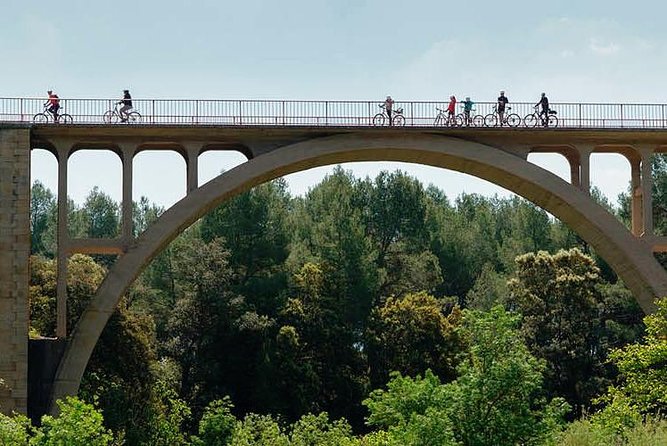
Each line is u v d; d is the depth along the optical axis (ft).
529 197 151.53
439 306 260.83
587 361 225.97
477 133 146.51
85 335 136.77
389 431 107.14
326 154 144.36
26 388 133.80
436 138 146.30
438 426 97.96
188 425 220.84
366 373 235.81
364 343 245.04
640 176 153.99
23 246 135.44
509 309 261.85
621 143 148.05
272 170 143.02
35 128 137.49
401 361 230.07
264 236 258.57
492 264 296.51
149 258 139.54
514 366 99.91
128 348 186.29
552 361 226.38
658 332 127.24
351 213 274.57
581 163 148.05
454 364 229.25
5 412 132.98
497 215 342.03
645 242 145.38
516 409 100.63
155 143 143.23
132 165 140.97
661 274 144.87
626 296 235.61
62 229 137.90
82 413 94.48
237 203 257.96
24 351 134.00
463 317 105.40
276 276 246.47
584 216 146.10
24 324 134.41
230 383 228.63
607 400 126.52
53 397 135.54
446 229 296.10
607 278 260.83
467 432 99.86
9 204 135.74
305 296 240.32
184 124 140.15
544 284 235.20
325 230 270.46
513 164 146.10
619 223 145.48
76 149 144.36
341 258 260.42
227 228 257.14
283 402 220.23
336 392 228.63
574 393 225.15
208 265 238.89
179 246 254.68
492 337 102.01
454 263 291.17
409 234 290.35
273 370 221.87
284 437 154.71
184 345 233.76
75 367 136.26
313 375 222.69
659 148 150.82
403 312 233.55
